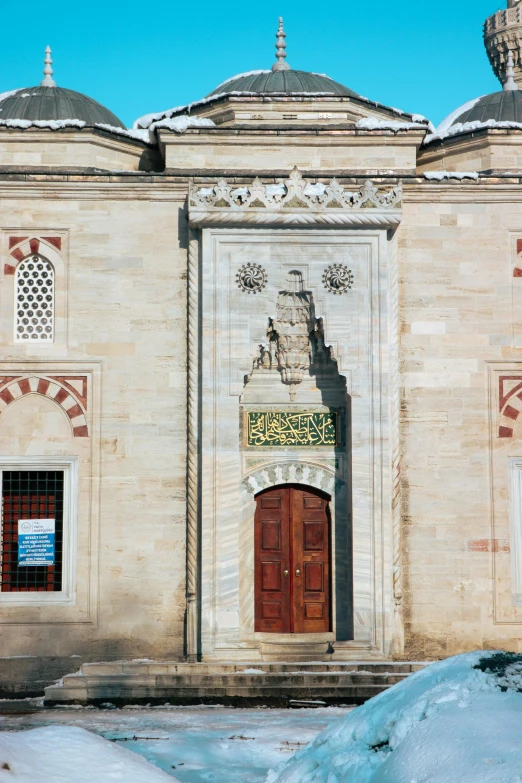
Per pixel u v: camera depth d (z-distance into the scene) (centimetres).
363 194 1852
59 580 1880
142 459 1883
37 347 1889
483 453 1898
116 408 1889
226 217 1841
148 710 1636
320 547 1931
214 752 1291
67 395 1891
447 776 814
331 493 1922
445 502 1888
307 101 2070
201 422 1856
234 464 1845
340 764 921
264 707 1669
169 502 1878
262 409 1931
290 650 1847
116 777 906
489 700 913
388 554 1830
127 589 1861
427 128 1967
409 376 1905
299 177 1858
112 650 1852
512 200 1920
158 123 1955
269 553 1931
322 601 1927
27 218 1900
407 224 1920
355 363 1864
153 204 1916
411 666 1761
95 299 1903
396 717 948
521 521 1898
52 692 1692
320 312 1864
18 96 2127
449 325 1911
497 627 1872
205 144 1975
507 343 1912
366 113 2111
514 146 2017
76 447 1884
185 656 1847
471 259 1919
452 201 1922
